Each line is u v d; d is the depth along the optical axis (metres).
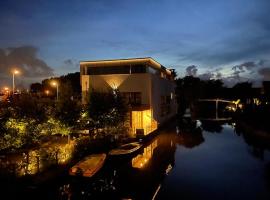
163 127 42.09
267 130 34.03
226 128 46.12
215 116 66.38
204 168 23.19
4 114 18.11
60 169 18.66
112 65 35.06
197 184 19.39
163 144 33.16
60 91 23.67
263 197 17.02
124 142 28.53
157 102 37.81
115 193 17.45
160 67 42.75
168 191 18.03
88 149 23.30
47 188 16.42
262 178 20.55
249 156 27.23
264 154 27.98
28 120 18.92
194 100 85.88
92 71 36.06
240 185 19.12
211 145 32.47
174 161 25.41
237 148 30.78
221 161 25.34
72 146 21.41
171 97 52.34
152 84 34.34
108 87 34.53
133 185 18.92
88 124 26.52
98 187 18.48
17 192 14.80
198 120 57.78
